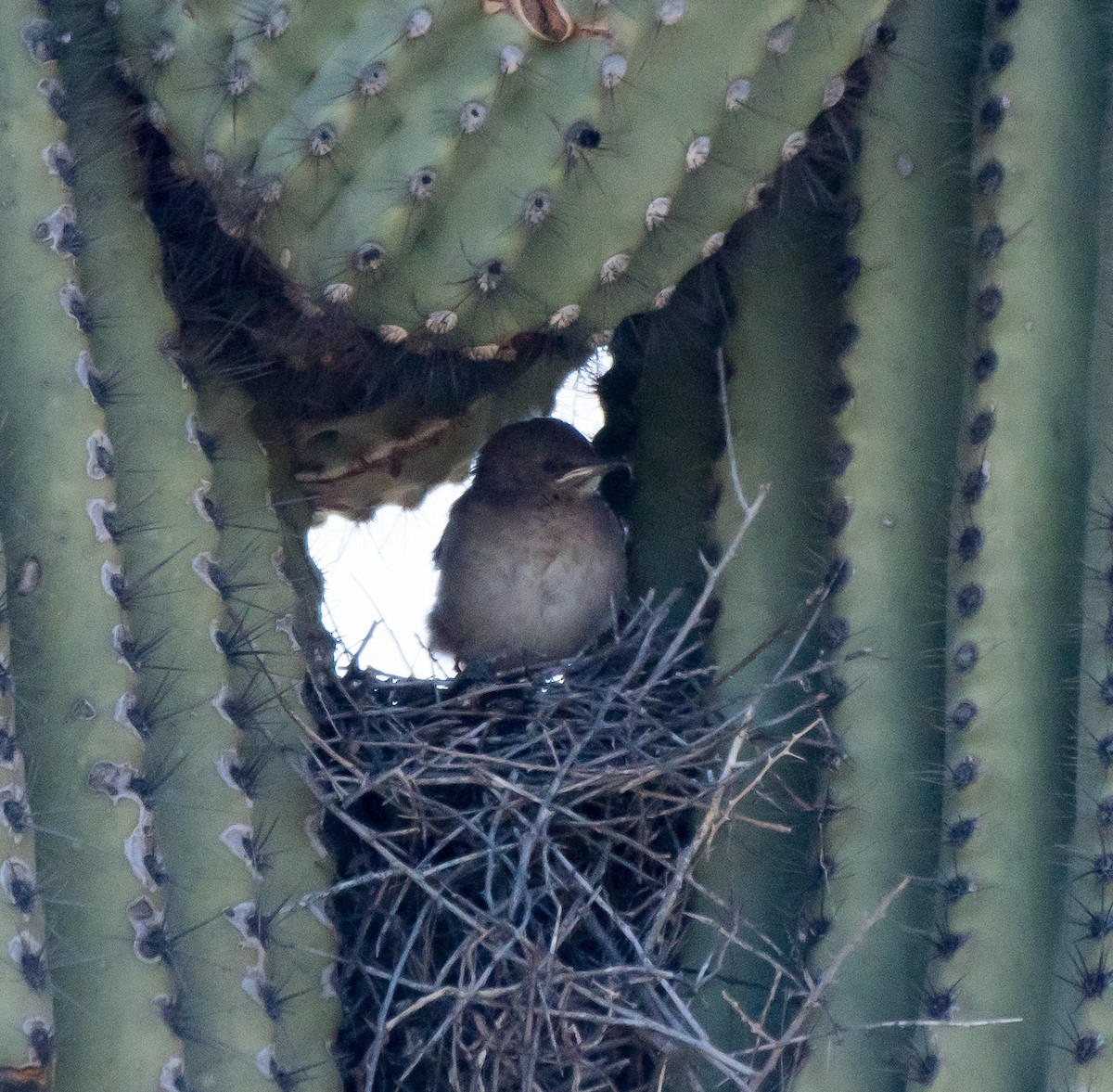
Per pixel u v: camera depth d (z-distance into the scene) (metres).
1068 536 8.07
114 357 8.17
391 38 7.53
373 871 9.01
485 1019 8.70
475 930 8.57
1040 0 8.73
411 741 9.51
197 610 7.95
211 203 8.34
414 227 7.55
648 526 10.67
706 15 7.84
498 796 9.28
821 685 8.95
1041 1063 7.36
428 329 7.73
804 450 9.58
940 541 8.60
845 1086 7.67
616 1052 8.76
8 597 7.14
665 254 8.23
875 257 8.93
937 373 8.82
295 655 8.80
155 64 8.12
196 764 7.66
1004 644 7.89
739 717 8.98
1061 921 7.54
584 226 7.75
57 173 7.85
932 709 8.34
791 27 7.95
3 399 7.46
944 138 9.12
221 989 7.27
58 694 7.09
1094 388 8.23
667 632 10.13
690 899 8.94
